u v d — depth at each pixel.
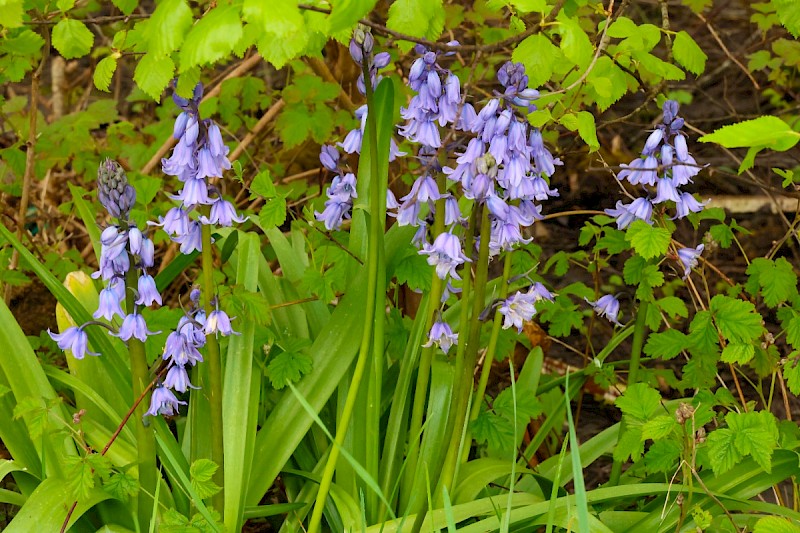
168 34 1.46
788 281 1.84
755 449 1.61
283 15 1.40
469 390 1.67
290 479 1.81
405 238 1.80
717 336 1.76
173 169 1.60
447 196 1.66
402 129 1.63
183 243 1.61
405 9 1.57
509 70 1.56
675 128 1.69
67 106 3.18
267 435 1.73
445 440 1.69
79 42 1.75
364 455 1.73
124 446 1.73
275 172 2.48
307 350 1.75
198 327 1.62
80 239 2.66
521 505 1.69
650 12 3.50
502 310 1.64
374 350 1.71
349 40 1.67
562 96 1.84
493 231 1.62
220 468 1.66
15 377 1.71
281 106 2.41
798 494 1.83
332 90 2.22
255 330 1.76
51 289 1.69
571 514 1.65
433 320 1.71
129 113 3.22
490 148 1.57
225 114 2.36
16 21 1.59
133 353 1.62
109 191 1.56
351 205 1.73
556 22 1.62
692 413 1.59
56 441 1.70
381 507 1.74
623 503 1.82
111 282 1.59
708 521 1.60
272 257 2.14
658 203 1.76
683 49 1.76
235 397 1.70
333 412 1.83
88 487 1.60
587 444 1.87
